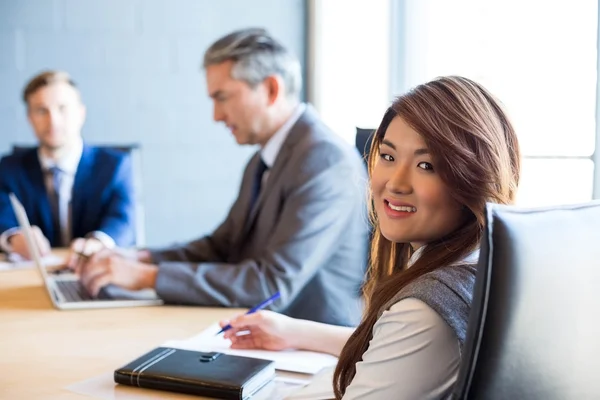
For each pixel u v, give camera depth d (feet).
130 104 10.46
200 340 4.01
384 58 9.90
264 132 5.97
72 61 10.17
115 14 10.28
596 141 6.61
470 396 1.98
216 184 10.98
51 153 8.71
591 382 2.04
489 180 2.51
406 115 2.59
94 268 5.22
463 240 2.62
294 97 6.04
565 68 7.03
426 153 2.54
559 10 7.09
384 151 2.69
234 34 5.90
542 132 7.29
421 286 2.42
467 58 8.45
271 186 5.71
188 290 4.98
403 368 2.36
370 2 10.05
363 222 5.58
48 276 6.10
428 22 9.14
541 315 1.94
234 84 5.82
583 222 2.09
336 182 5.41
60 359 3.77
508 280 1.91
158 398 3.14
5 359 3.78
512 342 1.92
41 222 8.66
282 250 5.15
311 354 3.76
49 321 4.59
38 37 10.00
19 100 10.02
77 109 8.79
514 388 1.95
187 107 10.73
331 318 5.44
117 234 8.25
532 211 2.02
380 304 2.72
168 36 10.54
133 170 9.05
